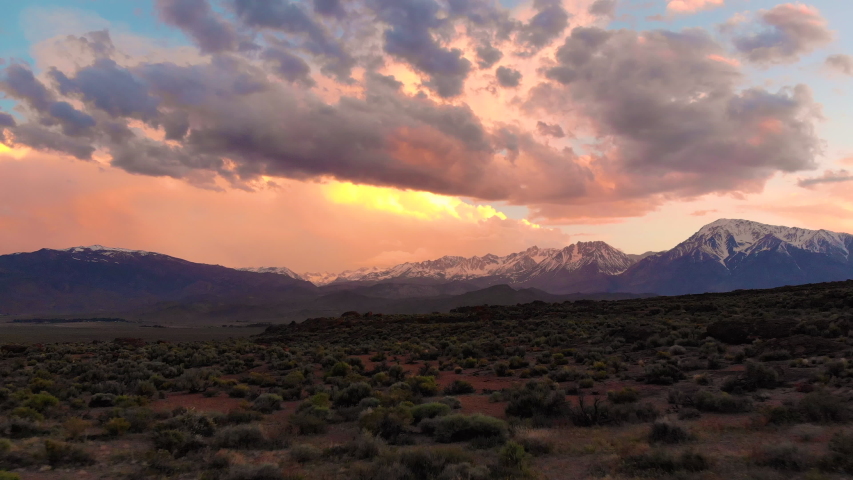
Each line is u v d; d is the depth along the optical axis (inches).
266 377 1537.9
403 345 2490.2
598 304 4571.9
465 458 589.6
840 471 463.8
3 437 765.3
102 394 1165.1
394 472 542.0
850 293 2628.0
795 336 1368.1
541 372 1409.9
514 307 4805.6
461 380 1294.3
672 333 1859.0
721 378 1077.8
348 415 920.3
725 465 511.2
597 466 548.7
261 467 549.6
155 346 3112.7
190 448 699.4
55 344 3641.7
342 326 4387.3
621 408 812.6
